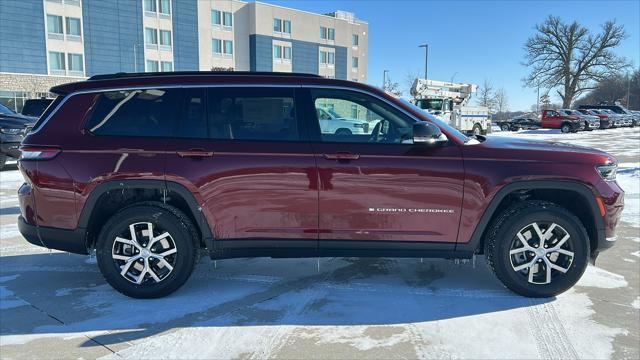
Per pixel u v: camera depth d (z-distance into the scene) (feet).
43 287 14.34
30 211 13.25
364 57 242.17
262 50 197.16
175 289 13.29
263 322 11.94
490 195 12.64
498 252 12.99
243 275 15.29
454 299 13.28
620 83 271.69
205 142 12.85
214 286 14.33
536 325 11.68
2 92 138.00
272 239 13.00
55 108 13.35
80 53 151.94
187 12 175.22
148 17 165.68
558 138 89.15
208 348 10.68
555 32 189.78
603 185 12.77
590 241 13.33
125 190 13.39
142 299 13.32
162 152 12.76
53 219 13.06
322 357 10.28
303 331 11.46
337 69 227.40
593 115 119.44
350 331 11.44
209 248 13.05
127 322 11.96
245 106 13.07
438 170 12.60
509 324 11.74
